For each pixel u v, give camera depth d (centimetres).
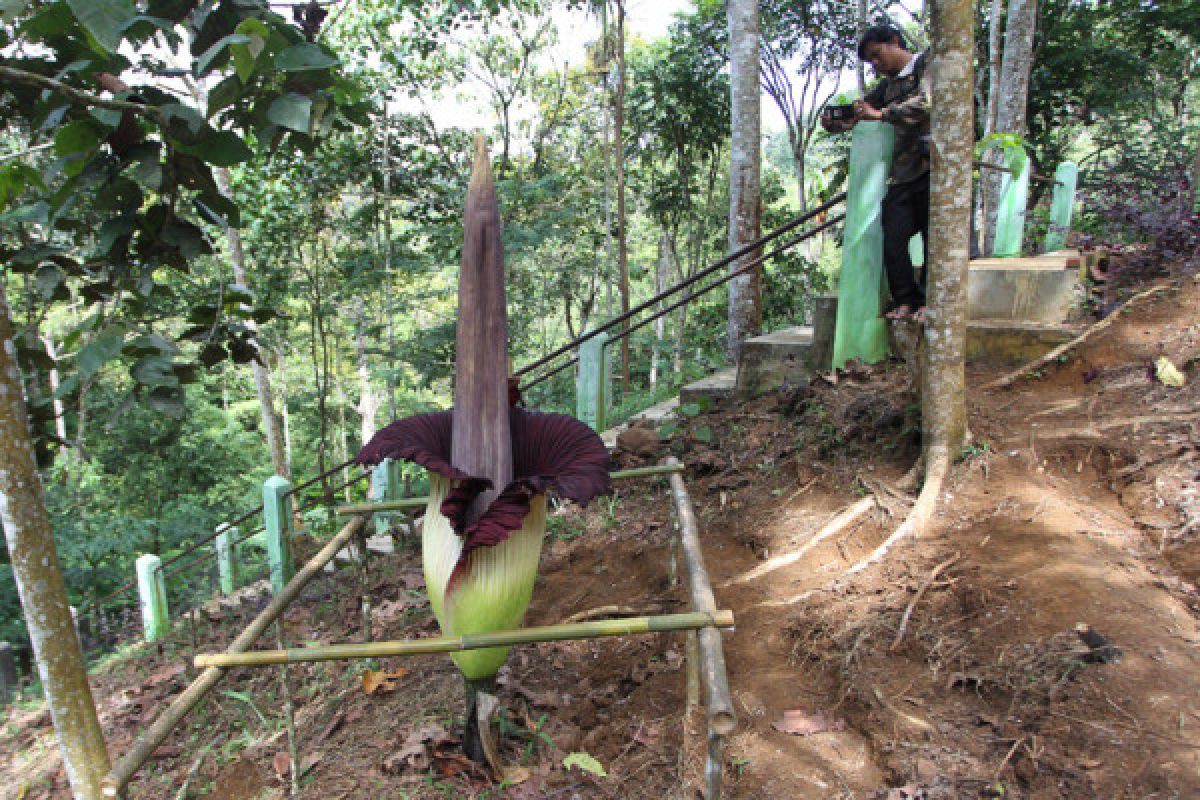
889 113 404
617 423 684
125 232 267
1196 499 283
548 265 1556
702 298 1872
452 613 210
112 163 244
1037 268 468
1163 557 266
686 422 525
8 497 182
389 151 1368
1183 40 1864
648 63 1600
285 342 1983
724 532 381
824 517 356
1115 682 215
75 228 278
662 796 220
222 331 313
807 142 1678
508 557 206
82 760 199
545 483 192
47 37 221
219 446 2014
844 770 215
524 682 296
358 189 1369
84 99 201
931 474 333
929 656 247
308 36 290
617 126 1197
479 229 194
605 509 446
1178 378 357
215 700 361
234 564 688
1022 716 215
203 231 285
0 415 179
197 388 2080
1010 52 995
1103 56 1434
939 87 317
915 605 270
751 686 259
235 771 284
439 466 191
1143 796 181
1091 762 194
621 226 1217
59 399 255
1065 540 284
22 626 890
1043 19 1433
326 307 1509
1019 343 433
